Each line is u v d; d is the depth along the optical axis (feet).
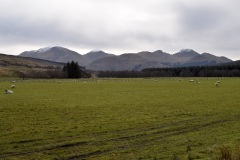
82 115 114.93
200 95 191.72
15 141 75.66
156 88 264.93
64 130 88.28
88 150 67.46
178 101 159.12
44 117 110.63
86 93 213.66
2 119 106.22
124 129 89.56
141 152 65.05
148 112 121.60
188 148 66.59
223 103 147.54
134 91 230.89
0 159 61.21
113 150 67.36
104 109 130.82
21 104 147.64
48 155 64.08
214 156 58.95
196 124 96.17
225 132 83.20
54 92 224.12
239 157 53.42
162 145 70.49
